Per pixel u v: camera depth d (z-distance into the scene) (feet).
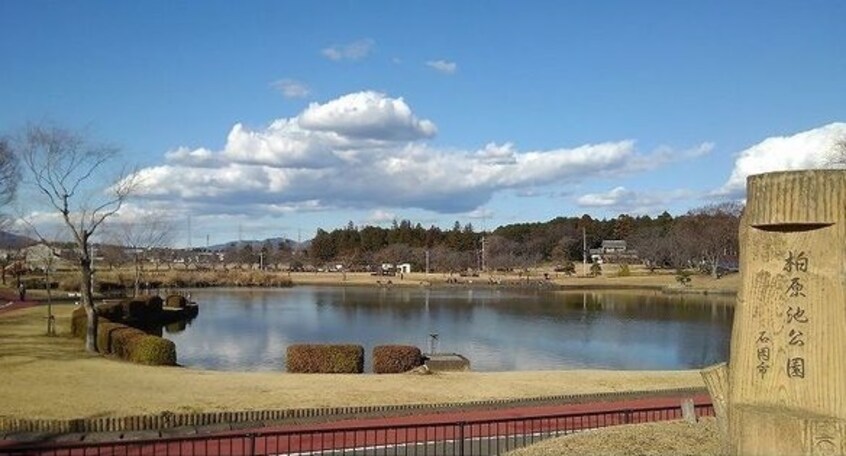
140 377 73.15
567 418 56.13
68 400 59.77
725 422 30.76
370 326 165.07
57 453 45.44
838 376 26.71
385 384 71.87
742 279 29.27
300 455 45.21
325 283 355.15
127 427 52.60
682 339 141.28
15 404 57.52
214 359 111.86
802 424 26.40
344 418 57.72
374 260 483.10
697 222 372.99
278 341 136.87
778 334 27.86
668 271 392.06
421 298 263.08
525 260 450.71
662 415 59.36
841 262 26.94
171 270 364.99
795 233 27.78
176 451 46.47
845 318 26.78
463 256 457.27
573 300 250.37
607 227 536.01
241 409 58.34
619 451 40.81
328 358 88.12
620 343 135.03
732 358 29.32
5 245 255.09
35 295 212.64
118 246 376.68
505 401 64.13
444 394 67.21
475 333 150.71
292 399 63.00
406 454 44.21
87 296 97.45
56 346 99.91
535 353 121.49
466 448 47.67
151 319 163.02
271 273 392.06
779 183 27.78
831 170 27.17
